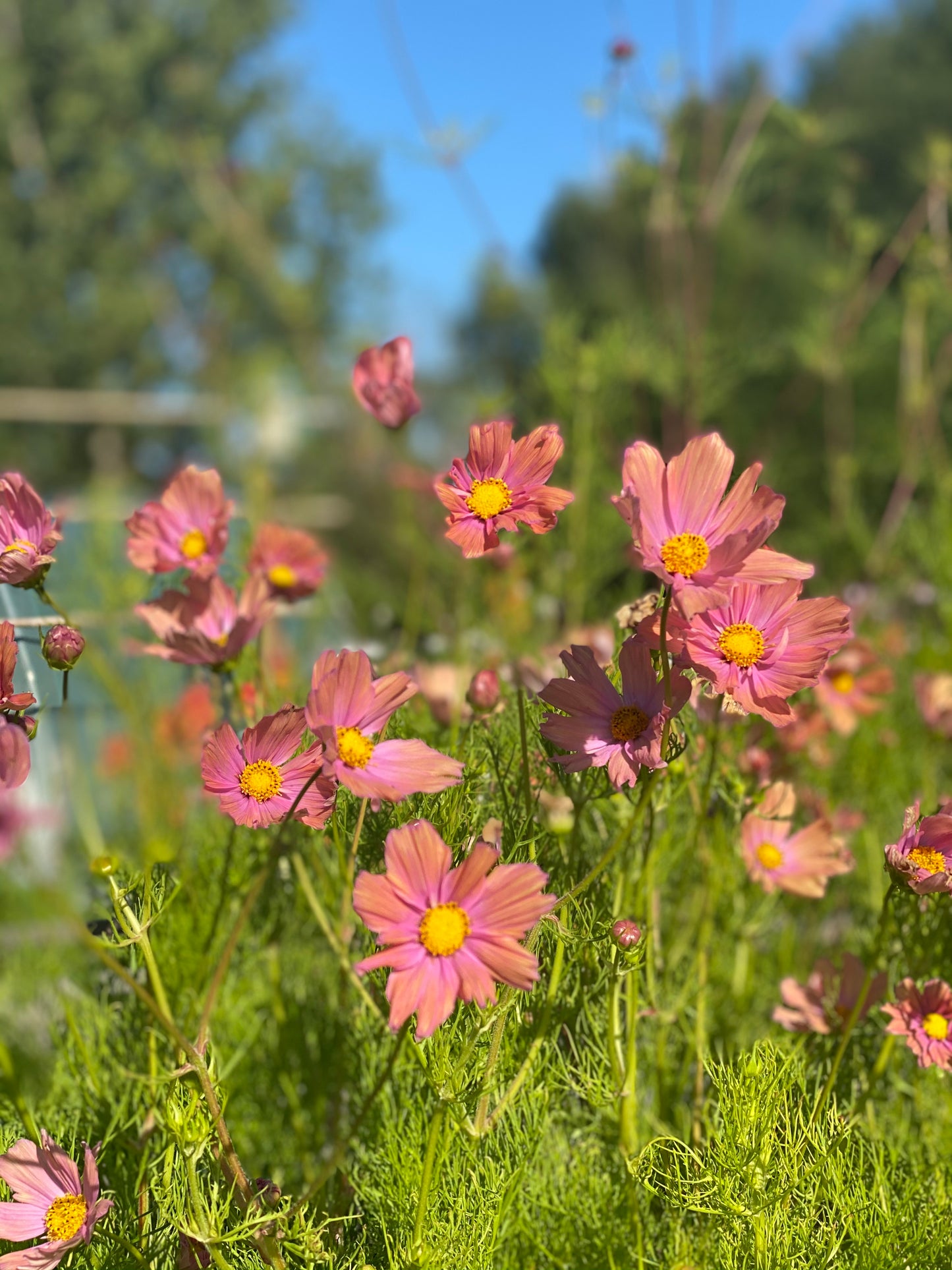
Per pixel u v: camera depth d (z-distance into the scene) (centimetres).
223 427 271
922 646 136
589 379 145
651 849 59
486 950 41
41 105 809
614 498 42
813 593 203
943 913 61
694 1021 71
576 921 52
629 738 47
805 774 97
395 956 41
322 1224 48
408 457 164
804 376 229
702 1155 54
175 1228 49
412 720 65
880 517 296
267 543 72
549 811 56
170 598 61
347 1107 69
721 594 41
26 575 50
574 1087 56
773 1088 51
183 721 77
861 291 194
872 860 89
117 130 798
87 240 782
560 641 125
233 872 70
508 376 150
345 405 383
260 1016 74
